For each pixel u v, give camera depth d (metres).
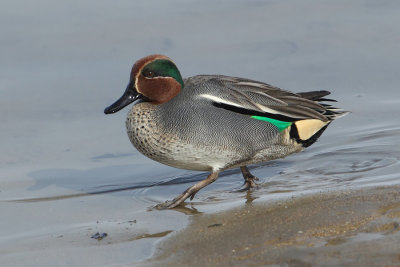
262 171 14.44
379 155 14.62
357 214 10.52
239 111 12.94
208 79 13.42
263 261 9.25
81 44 20.98
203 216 11.94
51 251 10.83
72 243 11.14
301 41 21.12
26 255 10.72
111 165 15.27
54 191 13.91
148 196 13.55
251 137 13.02
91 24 22.11
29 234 11.69
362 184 12.83
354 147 15.23
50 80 19.25
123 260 10.27
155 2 23.73
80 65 19.94
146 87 13.09
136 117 12.97
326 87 18.56
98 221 12.19
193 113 12.73
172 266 9.64
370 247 9.17
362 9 23.11
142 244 10.86
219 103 12.90
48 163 15.38
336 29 21.78
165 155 12.91
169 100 13.09
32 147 16.20
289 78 19.02
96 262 10.28
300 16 22.75
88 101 18.23
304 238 9.83
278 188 13.27
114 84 18.98
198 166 13.16
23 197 13.62
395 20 22.20
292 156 15.08
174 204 12.73
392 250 9.02
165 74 13.03
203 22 22.34
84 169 15.09
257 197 12.82
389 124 16.44
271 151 13.38
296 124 13.30
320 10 23.17
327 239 9.66
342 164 14.29
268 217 11.20
